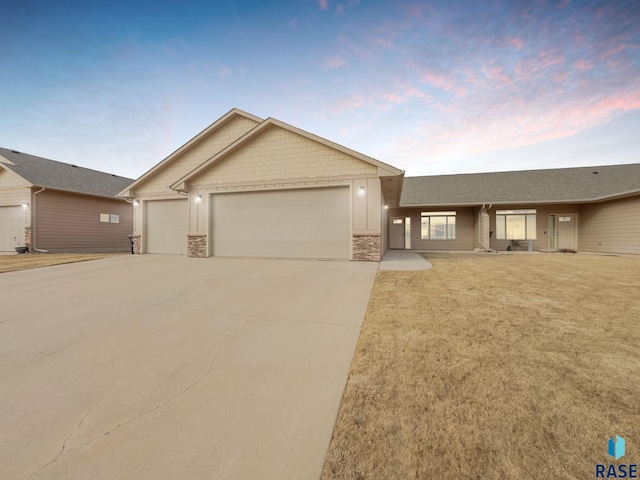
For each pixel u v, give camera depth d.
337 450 1.70
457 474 1.49
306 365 2.79
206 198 10.71
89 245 16.23
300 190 9.84
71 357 3.04
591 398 2.10
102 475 1.56
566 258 10.92
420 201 15.98
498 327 3.53
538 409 1.99
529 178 16.67
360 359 2.84
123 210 18.31
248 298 5.17
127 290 5.79
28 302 5.03
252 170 10.22
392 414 2.00
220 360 2.94
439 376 2.46
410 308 4.38
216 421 2.01
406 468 1.54
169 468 1.61
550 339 3.15
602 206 13.41
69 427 1.97
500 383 2.32
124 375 2.67
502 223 15.50
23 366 2.85
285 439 1.81
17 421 2.04
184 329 3.80
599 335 3.25
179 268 8.16
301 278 6.67
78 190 15.22
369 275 6.91
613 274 7.05
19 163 14.85
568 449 1.64
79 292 5.66
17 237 14.00
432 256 11.96
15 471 1.59
